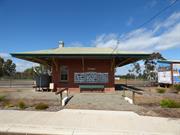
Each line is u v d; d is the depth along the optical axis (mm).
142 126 7090
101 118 8195
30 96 15281
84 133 6281
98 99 13938
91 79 19625
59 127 6859
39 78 19953
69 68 19844
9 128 6684
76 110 9781
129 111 9664
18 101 12492
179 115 8852
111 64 19609
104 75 19594
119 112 9383
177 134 6250
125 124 7332
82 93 18406
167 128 6863
